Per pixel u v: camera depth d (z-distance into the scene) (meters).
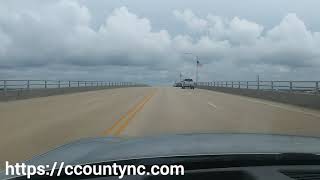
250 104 31.42
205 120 19.14
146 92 62.34
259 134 4.93
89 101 36.41
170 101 35.59
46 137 13.70
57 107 28.67
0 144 12.24
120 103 32.97
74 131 15.20
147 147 3.90
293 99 31.19
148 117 20.59
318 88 28.83
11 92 38.88
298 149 3.75
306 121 18.61
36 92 45.19
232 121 18.67
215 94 53.31
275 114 22.38
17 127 16.64
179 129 15.59
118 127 16.23
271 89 38.56
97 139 4.85
